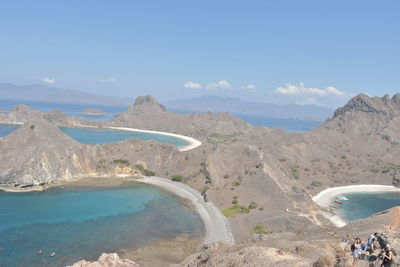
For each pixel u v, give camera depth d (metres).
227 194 145.12
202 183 159.25
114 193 142.50
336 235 68.31
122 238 94.00
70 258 79.44
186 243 93.12
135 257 82.19
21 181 141.50
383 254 31.14
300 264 39.34
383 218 71.06
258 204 135.12
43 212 113.81
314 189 185.25
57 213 113.44
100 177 166.25
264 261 43.53
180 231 102.19
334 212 148.75
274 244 59.53
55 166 155.62
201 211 123.38
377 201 175.50
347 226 78.88
